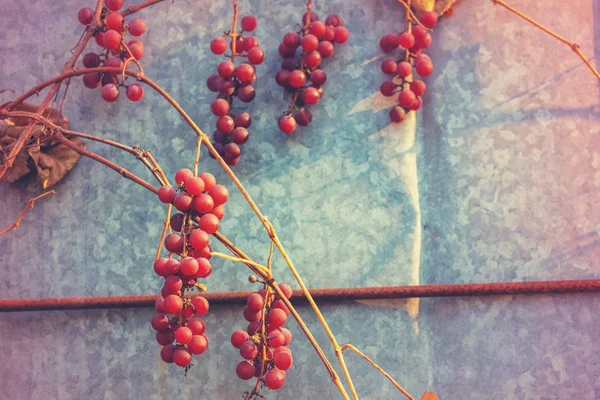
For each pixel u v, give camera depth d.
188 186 0.70
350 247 0.91
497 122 0.92
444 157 0.92
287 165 0.92
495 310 0.89
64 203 0.94
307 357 0.89
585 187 0.90
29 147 0.91
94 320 0.91
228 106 0.90
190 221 0.71
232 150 0.91
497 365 0.88
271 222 0.92
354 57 0.94
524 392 0.87
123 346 0.91
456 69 0.93
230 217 0.92
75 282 0.93
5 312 0.92
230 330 0.90
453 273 0.90
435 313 0.89
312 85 0.92
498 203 0.91
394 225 0.91
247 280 0.91
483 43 0.93
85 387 0.91
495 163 0.91
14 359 0.92
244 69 0.88
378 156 0.92
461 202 0.91
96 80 0.87
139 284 0.92
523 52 0.93
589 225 0.90
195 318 0.72
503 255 0.90
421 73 0.91
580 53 0.88
